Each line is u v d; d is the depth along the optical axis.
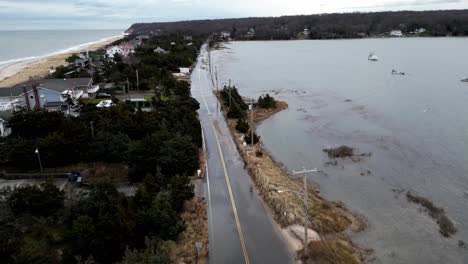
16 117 45.97
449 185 40.78
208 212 33.75
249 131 57.91
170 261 25.67
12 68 156.38
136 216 27.58
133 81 88.31
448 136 56.28
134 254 23.73
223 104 76.75
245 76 118.06
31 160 40.00
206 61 157.25
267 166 44.06
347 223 33.00
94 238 24.84
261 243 29.05
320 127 63.03
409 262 28.45
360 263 27.94
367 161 47.59
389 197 38.22
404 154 49.53
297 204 34.69
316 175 43.66
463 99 79.38
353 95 86.81
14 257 22.36
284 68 135.88
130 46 162.38
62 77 95.56
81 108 55.56
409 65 134.12
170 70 117.81
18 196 30.16
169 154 39.16
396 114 68.94
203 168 43.66
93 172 40.22
